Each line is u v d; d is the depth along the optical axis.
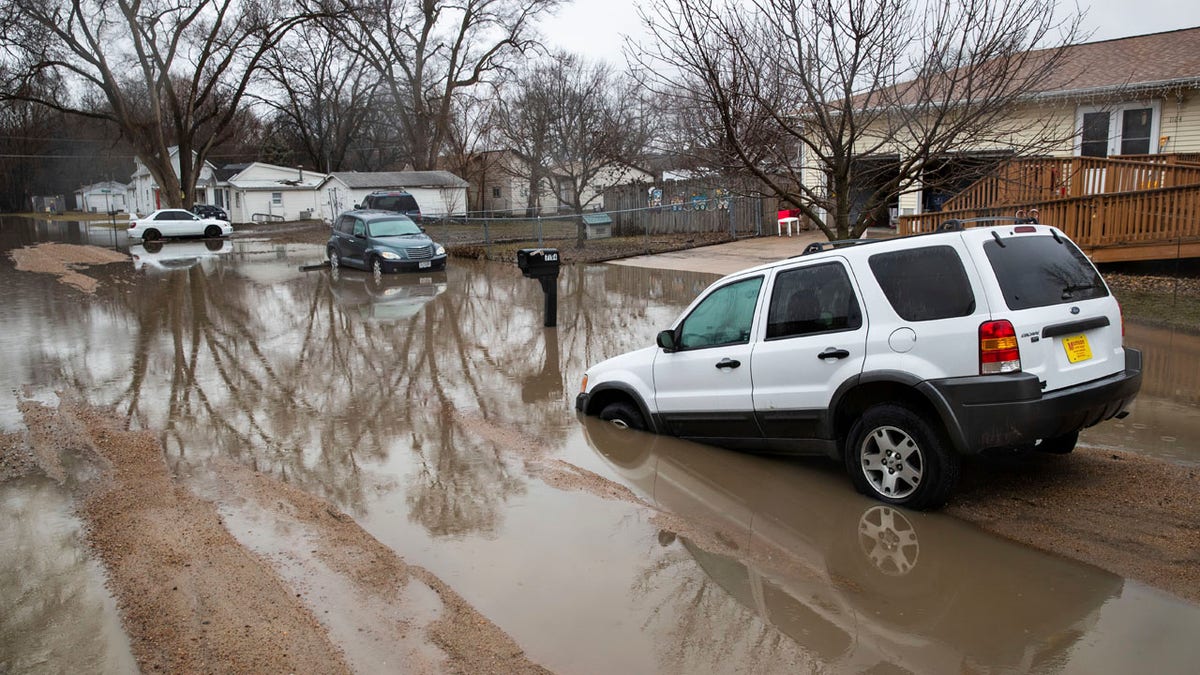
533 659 3.63
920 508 5.10
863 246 5.34
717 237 25.78
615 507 5.41
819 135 8.67
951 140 7.18
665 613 4.02
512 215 49.84
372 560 4.66
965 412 4.73
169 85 46.91
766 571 4.45
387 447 6.84
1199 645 3.58
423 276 20.34
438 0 52.22
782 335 5.77
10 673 3.55
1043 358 4.77
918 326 4.97
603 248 24.61
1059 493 5.33
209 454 6.69
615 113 31.47
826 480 5.77
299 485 5.96
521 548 4.80
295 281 19.77
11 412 7.98
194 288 18.48
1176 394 7.68
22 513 5.39
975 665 3.50
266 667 3.57
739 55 7.46
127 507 5.48
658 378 6.76
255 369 9.96
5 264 25.09
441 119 52.97
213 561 4.65
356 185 48.88
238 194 58.22
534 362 10.23
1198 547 4.48
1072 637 3.68
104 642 3.79
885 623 3.87
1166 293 12.16
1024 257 5.01
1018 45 7.59
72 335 12.42
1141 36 19.61
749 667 3.53
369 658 3.64
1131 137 16.78
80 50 44.44
